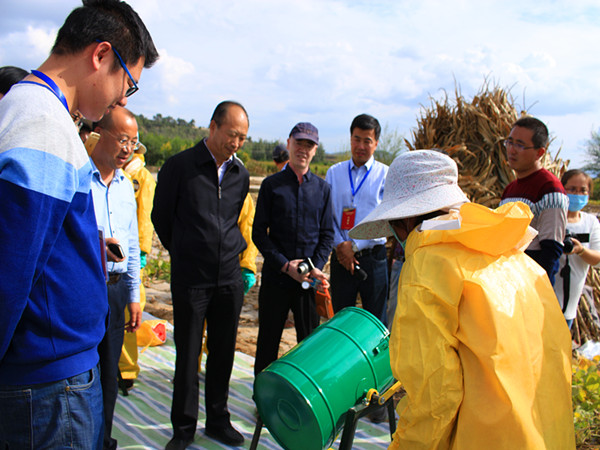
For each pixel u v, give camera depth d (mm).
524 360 1446
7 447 1527
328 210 3875
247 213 4145
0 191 1308
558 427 1514
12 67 3092
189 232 3102
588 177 4398
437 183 1750
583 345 5129
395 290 4922
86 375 1626
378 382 2275
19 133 1358
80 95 1589
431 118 5832
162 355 4875
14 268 1306
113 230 3055
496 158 5402
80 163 1509
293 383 2039
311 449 2088
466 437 1416
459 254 1544
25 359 1464
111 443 2957
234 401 3938
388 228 2131
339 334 2273
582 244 4234
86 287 1575
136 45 1638
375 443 3336
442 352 1443
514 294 1513
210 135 3158
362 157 4234
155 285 7809
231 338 3324
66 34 1528
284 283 3635
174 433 3139
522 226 1486
